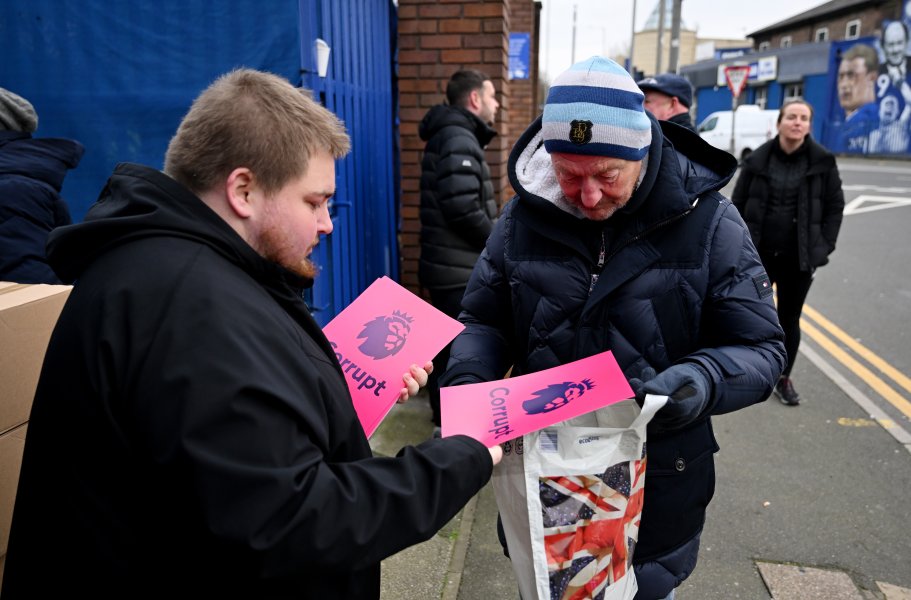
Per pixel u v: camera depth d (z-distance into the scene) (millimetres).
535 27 12727
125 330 895
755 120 21312
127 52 3051
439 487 1049
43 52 3088
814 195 3859
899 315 6051
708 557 2672
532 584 1418
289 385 936
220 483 834
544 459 1391
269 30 2939
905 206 12555
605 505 1389
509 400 1375
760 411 4074
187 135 1022
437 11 4422
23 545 991
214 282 937
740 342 1488
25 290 1614
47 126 3135
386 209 4520
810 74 28875
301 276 1128
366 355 1460
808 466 3389
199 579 960
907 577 2541
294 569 889
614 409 1413
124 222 965
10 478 1468
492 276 1709
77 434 917
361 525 942
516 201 1685
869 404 4152
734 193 4199
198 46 3006
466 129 3414
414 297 1548
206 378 859
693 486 1584
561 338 1567
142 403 858
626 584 1440
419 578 2500
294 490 880
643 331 1493
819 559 2654
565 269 1550
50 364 952
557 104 1378
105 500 917
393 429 3598
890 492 3135
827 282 7266
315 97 3121
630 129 1329
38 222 2275
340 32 3496
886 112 25672
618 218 1487
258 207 1031
